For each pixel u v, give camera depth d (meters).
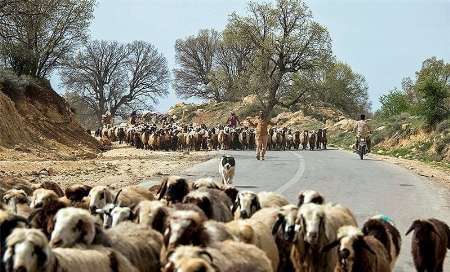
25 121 44.00
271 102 99.19
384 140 60.44
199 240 9.73
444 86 56.53
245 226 10.75
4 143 37.25
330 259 11.30
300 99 102.31
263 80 98.75
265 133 39.88
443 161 46.84
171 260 8.03
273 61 98.12
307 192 14.15
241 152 51.59
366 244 10.54
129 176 27.78
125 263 9.19
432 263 12.55
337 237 10.91
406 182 28.09
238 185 25.14
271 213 12.10
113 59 118.69
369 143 55.59
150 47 121.50
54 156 37.91
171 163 36.28
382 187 25.83
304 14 96.12
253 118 100.50
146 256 9.91
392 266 12.00
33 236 7.93
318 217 11.23
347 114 116.50
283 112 105.56
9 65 52.97
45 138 43.47
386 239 11.91
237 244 9.62
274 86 98.44
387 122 69.25
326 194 23.16
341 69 120.62
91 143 51.59
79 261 8.51
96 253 8.92
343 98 118.50
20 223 9.23
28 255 7.79
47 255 7.96
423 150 51.81
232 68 128.88
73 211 9.59
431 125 55.50
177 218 9.88
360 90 122.50
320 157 44.28
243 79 104.00
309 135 62.56
